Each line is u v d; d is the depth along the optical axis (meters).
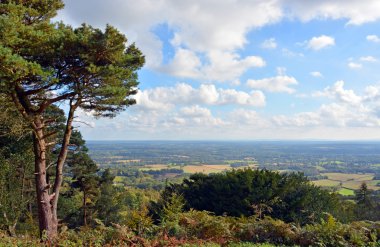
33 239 8.94
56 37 11.21
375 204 25.05
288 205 15.84
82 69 11.96
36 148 13.20
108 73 11.81
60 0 13.87
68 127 13.48
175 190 20.06
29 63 9.86
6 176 16.67
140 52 13.95
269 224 9.77
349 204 22.11
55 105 17.25
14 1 12.09
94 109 14.15
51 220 13.02
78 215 29.92
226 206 16.84
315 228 9.55
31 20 12.94
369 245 8.73
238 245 8.80
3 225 15.77
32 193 21.38
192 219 10.37
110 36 11.46
